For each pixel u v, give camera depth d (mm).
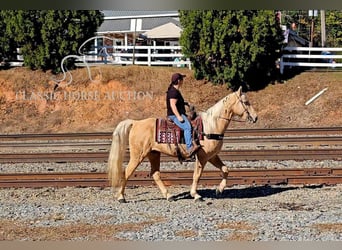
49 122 24031
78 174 12336
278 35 25641
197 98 25047
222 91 25391
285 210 9344
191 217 8836
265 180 11680
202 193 10953
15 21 26953
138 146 10234
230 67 25469
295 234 7785
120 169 10227
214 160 10648
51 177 12312
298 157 14133
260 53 25000
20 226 8461
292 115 23250
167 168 13562
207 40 25375
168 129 10156
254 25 25141
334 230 7961
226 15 25297
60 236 7887
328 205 9695
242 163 13828
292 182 11664
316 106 23500
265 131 18750
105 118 24125
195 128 10141
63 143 17891
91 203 10172
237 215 8930
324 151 14484
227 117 10211
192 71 26297
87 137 19172
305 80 25391
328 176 11680
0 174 12273
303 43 37250
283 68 26266
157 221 8648
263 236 7719
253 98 24703
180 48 27906
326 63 27203
